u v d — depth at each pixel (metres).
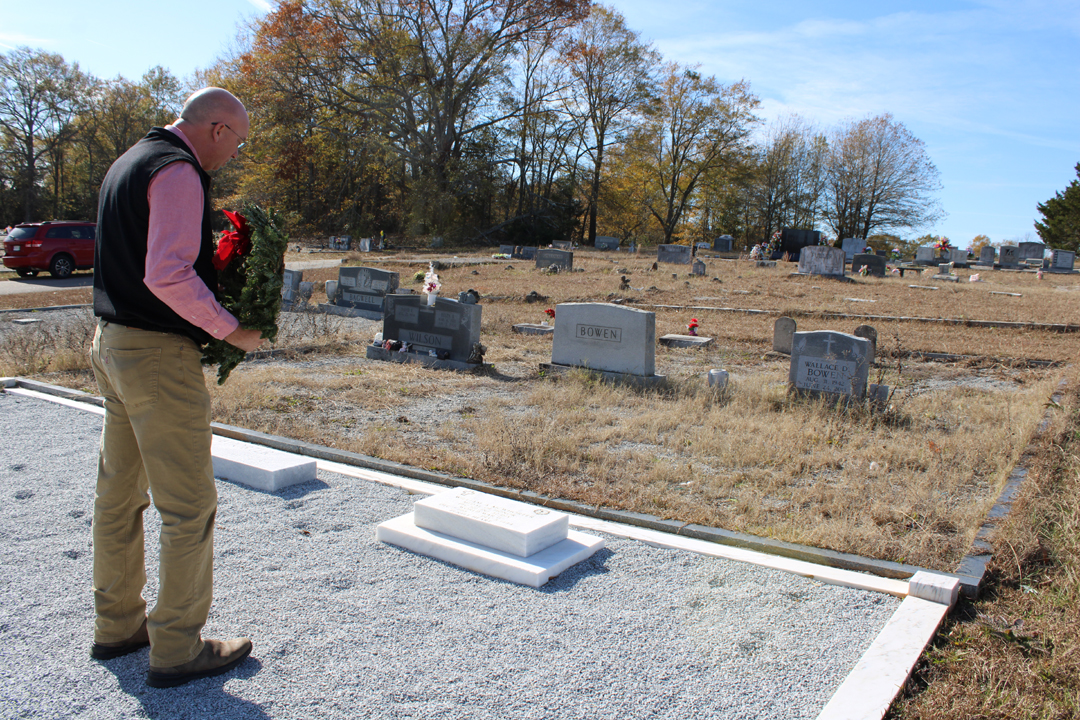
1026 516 4.36
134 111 58.69
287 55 42.06
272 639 2.95
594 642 3.01
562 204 54.25
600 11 51.31
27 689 2.56
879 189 60.03
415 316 11.03
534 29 45.25
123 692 2.56
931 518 4.55
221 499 4.71
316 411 7.52
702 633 3.11
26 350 9.76
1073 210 55.09
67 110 55.38
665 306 17.98
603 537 4.26
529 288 21.55
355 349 11.72
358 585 3.49
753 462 5.93
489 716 2.46
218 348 2.65
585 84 52.69
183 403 2.47
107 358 2.44
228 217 2.69
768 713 2.54
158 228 2.25
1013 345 12.77
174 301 2.29
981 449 6.04
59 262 23.17
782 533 4.24
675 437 6.66
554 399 8.21
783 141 62.66
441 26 44.44
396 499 4.79
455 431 6.88
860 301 19.31
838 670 2.83
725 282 24.09
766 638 3.08
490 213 53.47
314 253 37.16
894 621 3.17
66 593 3.31
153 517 4.23
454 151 49.38
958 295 21.19
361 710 2.48
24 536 3.95
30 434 6.11
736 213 65.44
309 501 4.72
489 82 47.09
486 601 3.37
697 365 11.29
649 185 62.09
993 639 3.08
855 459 6.02
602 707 2.54
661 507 4.75
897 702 2.60
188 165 2.35
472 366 10.33
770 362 11.55
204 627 3.03
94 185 57.94
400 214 48.53
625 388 8.84
